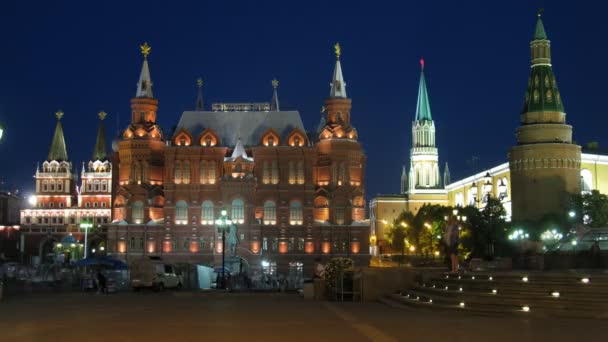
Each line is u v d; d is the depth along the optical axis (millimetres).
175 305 50406
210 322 36906
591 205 142375
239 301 55344
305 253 176625
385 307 47344
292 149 180000
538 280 41125
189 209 177875
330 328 33594
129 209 178500
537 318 36625
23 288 78125
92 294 70375
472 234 136375
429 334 30703
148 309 46375
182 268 92625
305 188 179000
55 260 193000
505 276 43438
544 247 104188
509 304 39656
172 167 179250
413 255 194375
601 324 33656
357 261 177250
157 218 180000
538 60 167250
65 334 31844
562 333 30500
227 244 172625
